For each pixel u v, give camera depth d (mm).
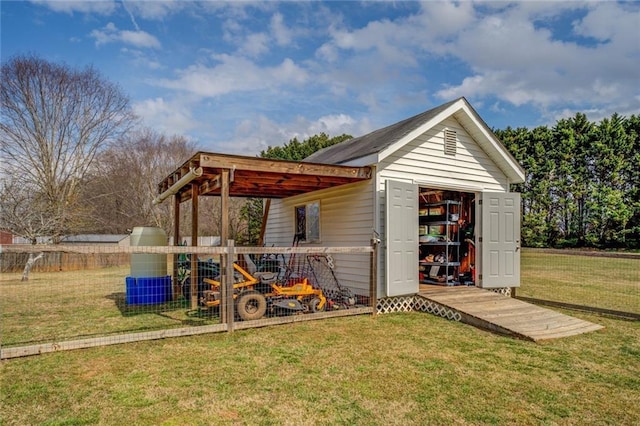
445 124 8367
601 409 3346
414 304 7703
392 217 7262
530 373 4176
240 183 8203
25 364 4262
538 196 25812
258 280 6926
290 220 11102
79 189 22266
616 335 5723
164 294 8359
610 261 18656
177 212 9547
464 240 9336
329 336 5539
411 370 4223
